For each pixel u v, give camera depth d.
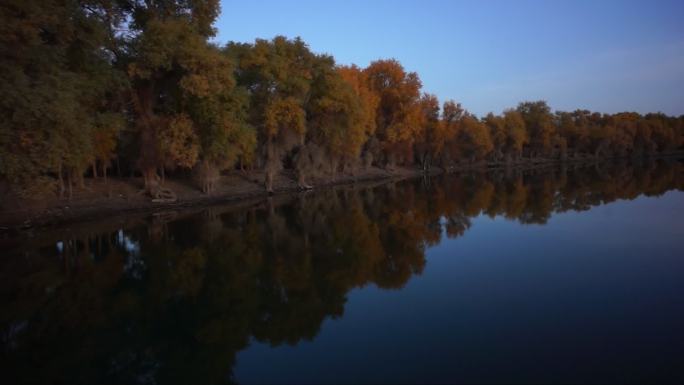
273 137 44.91
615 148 115.56
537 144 107.75
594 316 11.01
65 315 12.51
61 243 21.98
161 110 35.66
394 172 70.69
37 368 9.41
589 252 17.47
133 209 32.78
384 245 20.30
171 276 16.14
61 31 20.94
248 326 11.44
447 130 79.81
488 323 10.86
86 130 22.70
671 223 23.00
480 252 18.16
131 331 11.33
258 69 42.69
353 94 49.59
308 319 11.71
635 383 7.87
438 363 8.91
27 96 17.34
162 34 29.48
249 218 29.30
